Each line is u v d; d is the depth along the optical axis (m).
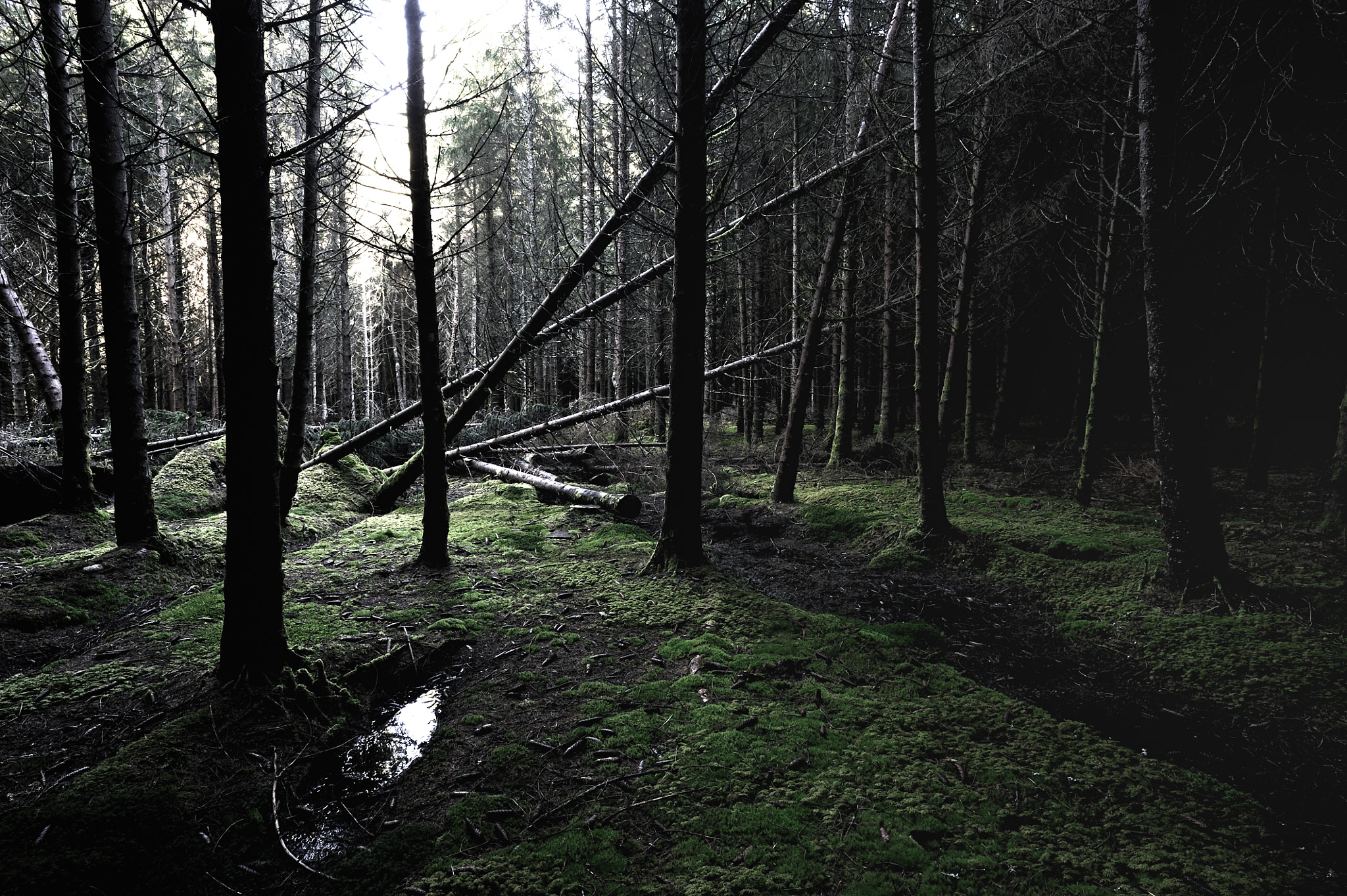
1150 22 5.50
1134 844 2.81
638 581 5.79
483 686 4.02
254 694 3.46
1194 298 5.65
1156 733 3.93
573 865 2.52
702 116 5.44
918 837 2.74
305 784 3.05
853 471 12.12
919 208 7.25
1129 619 5.40
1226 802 3.16
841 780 3.09
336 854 2.63
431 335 5.68
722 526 9.20
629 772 3.12
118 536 6.05
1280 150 7.71
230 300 3.34
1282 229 8.16
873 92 7.89
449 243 5.41
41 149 6.69
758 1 5.59
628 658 4.42
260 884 2.46
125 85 6.55
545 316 8.45
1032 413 18.08
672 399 5.89
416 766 3.22
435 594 5.42
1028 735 3.65
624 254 13.55
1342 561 5.70
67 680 3.71
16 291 8.22
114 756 2.95
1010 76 8.49
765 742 3.38
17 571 5.35
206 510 8.70
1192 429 5.54
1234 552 6.17
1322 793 3.34
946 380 11.73
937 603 6.17
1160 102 5.48
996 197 10.87
